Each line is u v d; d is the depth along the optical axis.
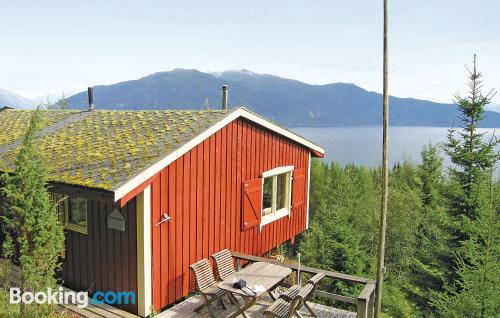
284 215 12.17
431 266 18.25
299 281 8.50
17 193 6.24
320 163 41.78
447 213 16.75
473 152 16.22
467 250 14.02
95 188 6.68
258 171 10.79
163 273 7.83
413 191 29.36
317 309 8.12
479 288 12.18
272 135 11.32
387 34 7.18
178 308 7.83
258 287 7.14
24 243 6.32
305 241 23.50
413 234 25.56
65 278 8.73
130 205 7.42
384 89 7.29
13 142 11.00
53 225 6.52
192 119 9.75
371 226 27.23
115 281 7.80
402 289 21.25
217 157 9.26
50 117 13.38
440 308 14.38
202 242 8.91
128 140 9.14
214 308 7.86
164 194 7.77
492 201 13.33
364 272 21.59
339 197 34.75
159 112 11.20
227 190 9.64
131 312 7.58
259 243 11.07
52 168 8.15
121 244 7.63
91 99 13.55
